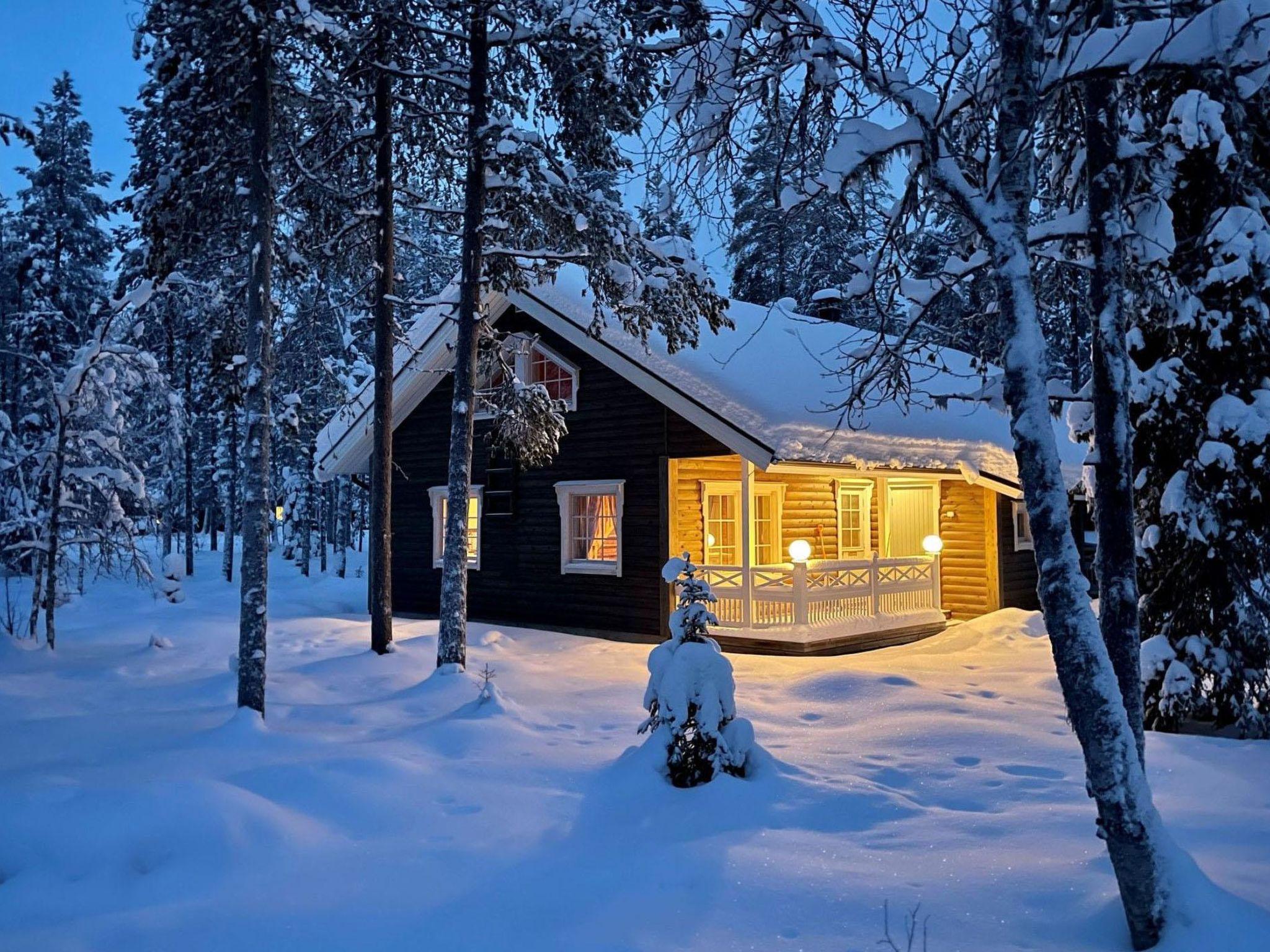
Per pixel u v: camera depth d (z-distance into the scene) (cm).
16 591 2448
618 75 1113
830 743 888
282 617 2061
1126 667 688
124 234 1647
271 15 960
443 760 813
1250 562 952
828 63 559
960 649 1569
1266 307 960
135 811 618
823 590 1583
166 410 1775
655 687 767
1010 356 494
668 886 539
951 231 735
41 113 3222
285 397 1625
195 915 513
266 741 851
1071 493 1830
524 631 1800
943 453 1770
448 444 2048
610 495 1764
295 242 1340
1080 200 849
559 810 698
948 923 480
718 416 1492
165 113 1116
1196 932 424
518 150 1166
